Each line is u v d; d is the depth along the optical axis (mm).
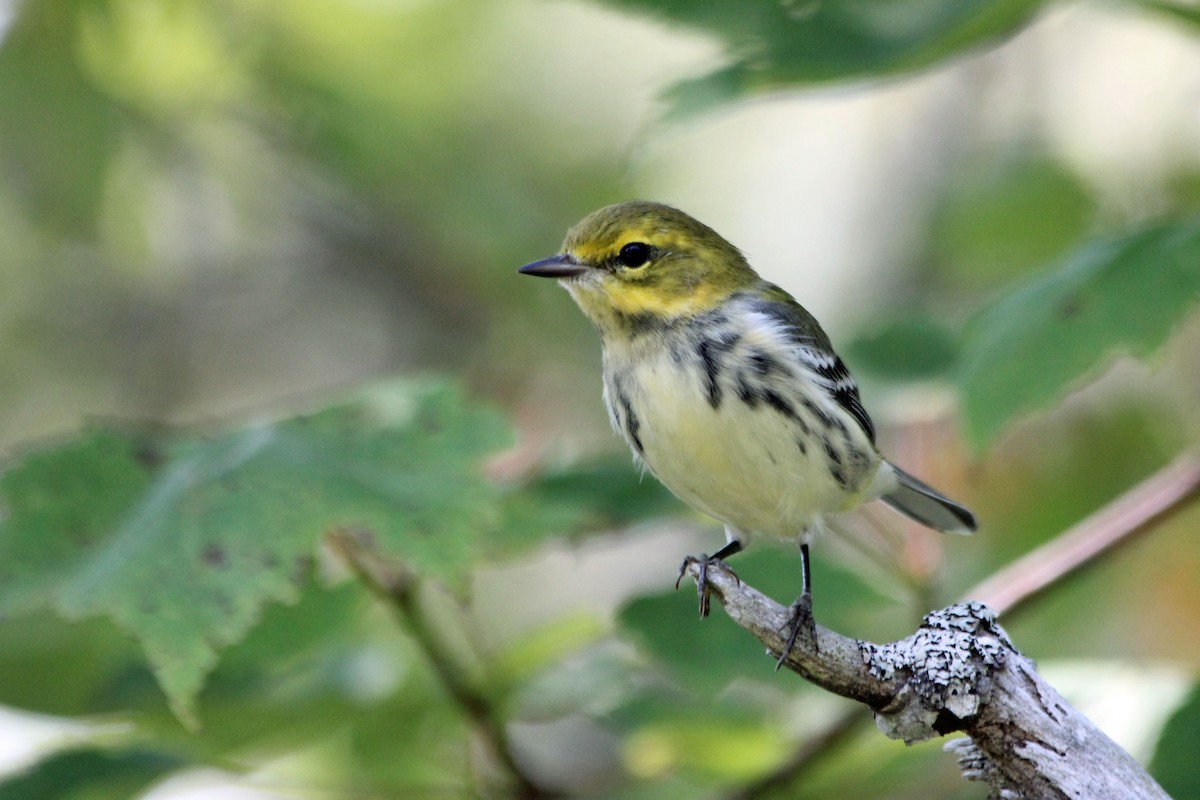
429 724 10242
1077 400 16172
